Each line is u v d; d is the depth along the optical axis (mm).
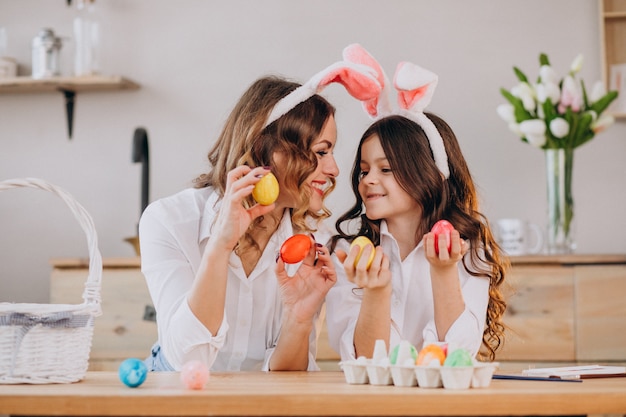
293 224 1654
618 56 2877
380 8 2969
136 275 2463
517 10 2930
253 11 3014
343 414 1031
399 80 1680
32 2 3092
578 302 2383
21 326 1221
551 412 1063
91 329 1305
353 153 2902
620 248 2857
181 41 3027
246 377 1360
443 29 2945
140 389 1128
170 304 1529
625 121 2875
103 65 3029
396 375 1169
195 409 1022
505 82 2920
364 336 1471
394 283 1761
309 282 1530
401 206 1710
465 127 2914
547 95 2566
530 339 2383
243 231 1411
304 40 2992
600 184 2871
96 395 1031
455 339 1486
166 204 1653
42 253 3021
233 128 1648
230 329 1652
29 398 1035
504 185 2896
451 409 1041
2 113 3057
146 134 2852
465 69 2930
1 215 3031
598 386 1185
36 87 2967
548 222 2631
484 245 1754
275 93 1616
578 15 2908
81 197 3025
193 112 3010
